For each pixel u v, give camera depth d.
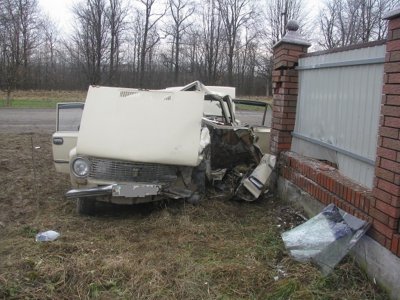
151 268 3.94
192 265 4.03
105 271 3.86
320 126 5.43
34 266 3.96
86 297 3.50
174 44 53.25
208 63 53.41
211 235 4.83
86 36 50.66
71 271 3.84
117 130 5.40
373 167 4.15
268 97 51.81
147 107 5.60
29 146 11.50
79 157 5.32
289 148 6.40
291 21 6.19
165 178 5.42
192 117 5.56
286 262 4.07
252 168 6.56
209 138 6.14
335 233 3.93
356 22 44.66
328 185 4.67
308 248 4.04
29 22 48.69
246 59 55.56
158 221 5.20
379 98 4.10
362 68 4.43
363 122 4.39
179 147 5.36
